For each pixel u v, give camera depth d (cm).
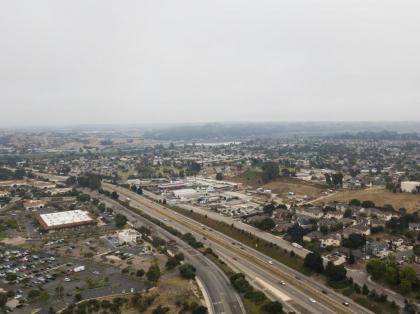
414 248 15488
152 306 11725
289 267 15225
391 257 14838
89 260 15800
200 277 14112
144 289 12938
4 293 12575
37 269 14888
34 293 12519
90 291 12838
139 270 14125
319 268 14250
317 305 12094
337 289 13075
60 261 15700
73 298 12375
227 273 14450
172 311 11388
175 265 14825
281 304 11794
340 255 15638
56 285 13400
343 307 11925
